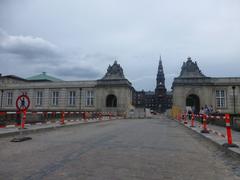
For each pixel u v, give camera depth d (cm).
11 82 6950
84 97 5625
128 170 615
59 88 5797
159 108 14525
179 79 5175
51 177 534
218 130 1800
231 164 733
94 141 1101
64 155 769
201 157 830
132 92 6531
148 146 1005
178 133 1677
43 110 5806
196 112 5197
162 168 649
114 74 5619
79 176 549
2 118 1923
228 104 4862
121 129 1814
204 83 5006
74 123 2241
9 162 668
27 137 1143
